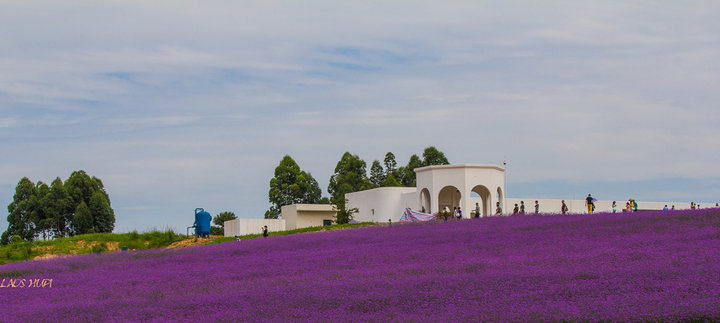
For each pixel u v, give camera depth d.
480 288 23.39
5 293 29.20
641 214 44.16
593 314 18.86
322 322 19.67
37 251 52.84
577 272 25.05
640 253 28.77
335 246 40.19
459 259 31.17
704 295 20.42
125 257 41.12
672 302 19.72
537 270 26.17
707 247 29.11
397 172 125.25
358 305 21.73
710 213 40.78
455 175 68.94
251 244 43.72
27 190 95.69
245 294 24.50
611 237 35.22
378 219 77.00
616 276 23.95
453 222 51.12
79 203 97.25
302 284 26.17
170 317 21.78
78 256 42.44
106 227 97.12
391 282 25.27
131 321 21.48
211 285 27.98
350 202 84.81
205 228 59.47
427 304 21.38
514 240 36.84
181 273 32.44
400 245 38.47
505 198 74.06
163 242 56.28
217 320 20.78
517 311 19.61
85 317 22.58
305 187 109.06
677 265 25.33
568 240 35.31
